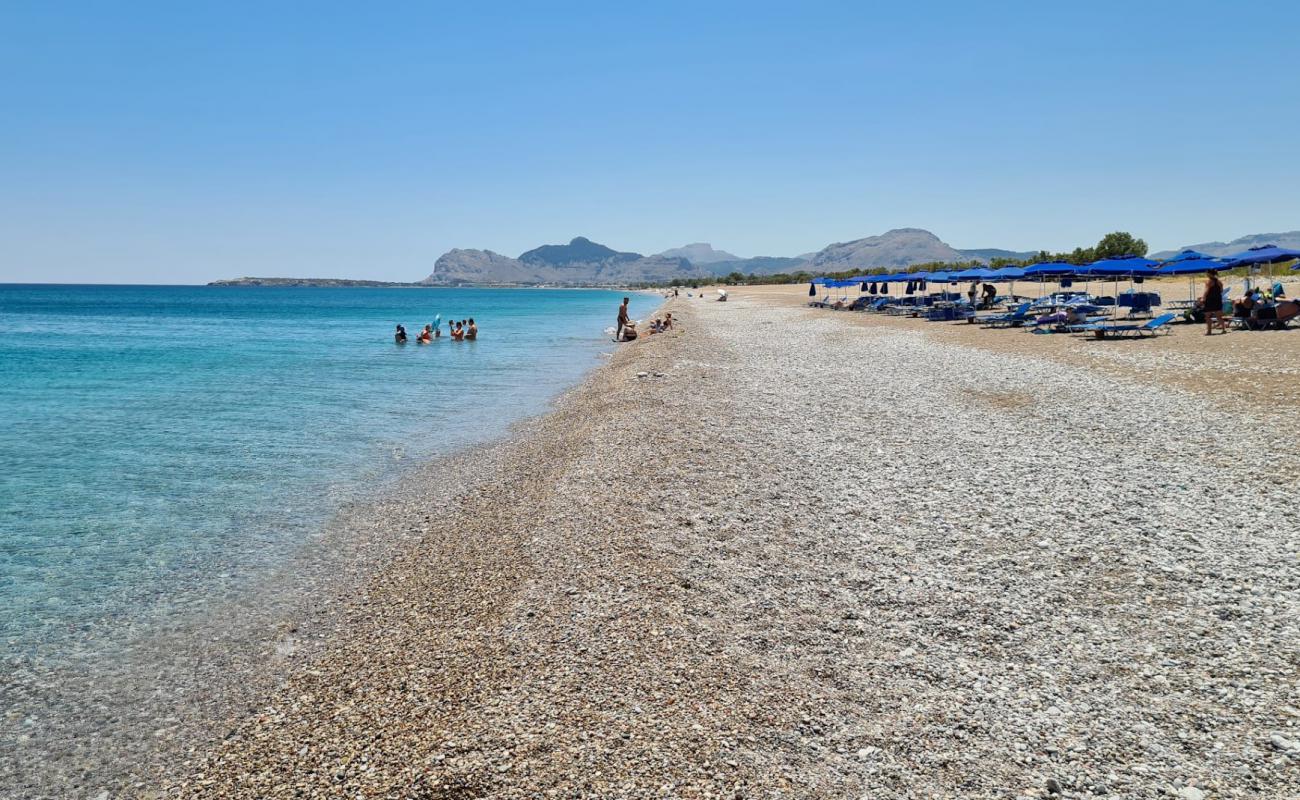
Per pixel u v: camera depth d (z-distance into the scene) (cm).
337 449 1705
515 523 1116
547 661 684
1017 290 7081
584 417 1930
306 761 580
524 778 523
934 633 709
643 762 535
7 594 937
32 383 2819
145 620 866
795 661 670
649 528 1009
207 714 674
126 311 10288
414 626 807
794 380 2306
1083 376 2058
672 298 13338
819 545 932
